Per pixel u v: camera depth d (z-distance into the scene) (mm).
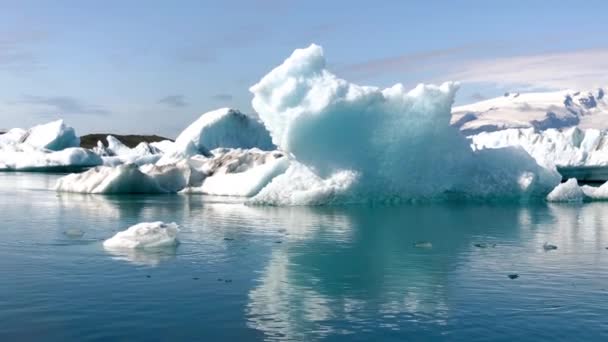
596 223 18344
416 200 25219
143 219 18969
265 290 9016
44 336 6805
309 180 24844
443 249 13109
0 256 11648
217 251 12570
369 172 24359
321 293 8836
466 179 26172
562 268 10828
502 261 11578
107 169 33188
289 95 23328
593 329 7113
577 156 55656
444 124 25453
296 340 6707
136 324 7246
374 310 7914
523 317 7590
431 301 8391
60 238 14305
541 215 20781
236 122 72812
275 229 16453
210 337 6801
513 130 62562
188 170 35562
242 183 31547
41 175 58656
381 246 13469
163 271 10336
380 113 23891
